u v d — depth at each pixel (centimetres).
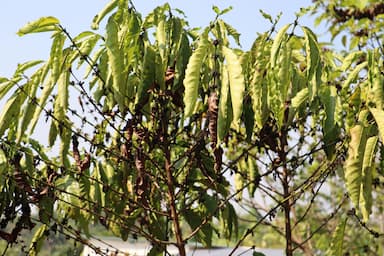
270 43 201
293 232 327
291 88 202
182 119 199
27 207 208
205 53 179
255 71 191
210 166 213
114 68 181
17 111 193
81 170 196
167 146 198
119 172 218
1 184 197
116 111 193
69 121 199
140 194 192
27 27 181
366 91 198
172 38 190
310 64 186
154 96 198
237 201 222
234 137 239
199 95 199
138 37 191
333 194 388
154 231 215
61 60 186
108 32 182
